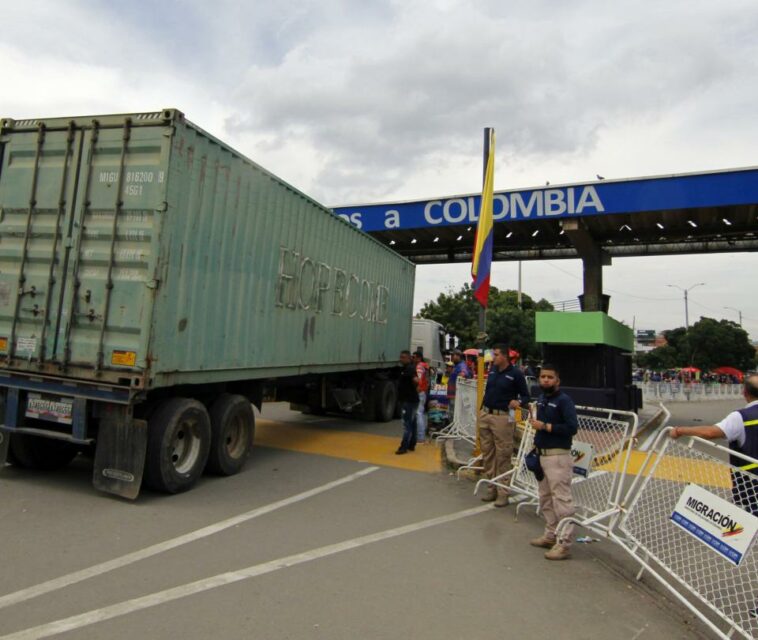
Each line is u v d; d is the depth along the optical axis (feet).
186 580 13.35
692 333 211.41
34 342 20.65
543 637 11.64
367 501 21.61
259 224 25.70
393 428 42.01
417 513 20.40
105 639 10.46
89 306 20.15
